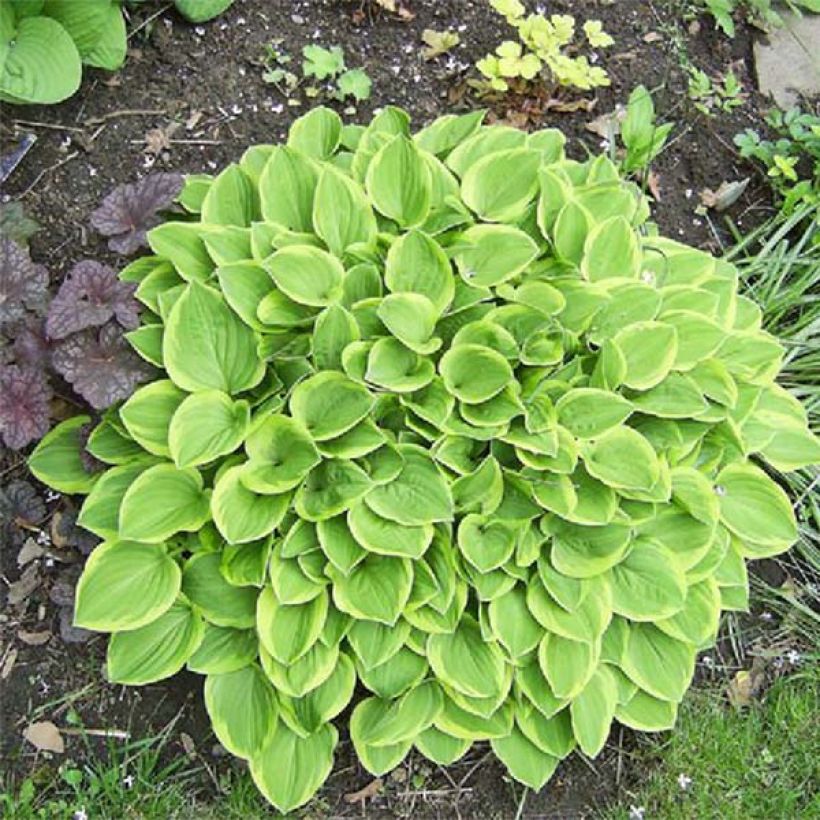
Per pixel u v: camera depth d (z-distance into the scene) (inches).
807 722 44.8
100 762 42.0
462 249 41.0
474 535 38.7
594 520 38.4
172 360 39.1
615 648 40.4
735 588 42.4
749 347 43.3
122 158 49.1
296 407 38.3
